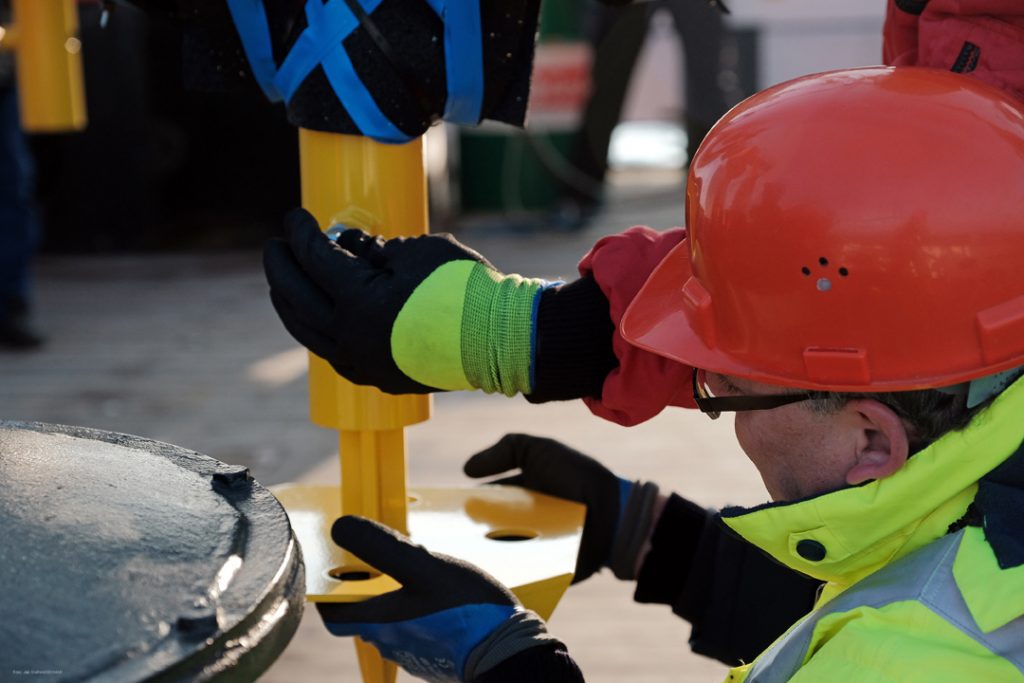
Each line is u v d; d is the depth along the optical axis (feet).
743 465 12.05
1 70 16.62
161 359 16.96
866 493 3.50
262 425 13.73
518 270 21.36
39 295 21.43
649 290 4.05
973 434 3.38
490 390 4.04
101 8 4.60
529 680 3.60
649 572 4.99
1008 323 3.39
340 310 3.89
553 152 26.63
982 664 3.18
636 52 25.94
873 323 3.47
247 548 2.80
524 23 4.15
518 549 4.30
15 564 2.52
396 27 3.97
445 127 26.86
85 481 2.92
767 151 3.58
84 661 2.31
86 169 24.62
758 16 31.96
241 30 4.17
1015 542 3.26
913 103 3.49
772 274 3.57
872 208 3.41
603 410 4.27
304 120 4.12
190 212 26.32
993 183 3.39
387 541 3.79
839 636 3.35
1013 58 3.93
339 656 8.77
